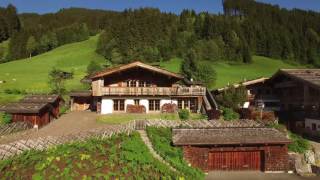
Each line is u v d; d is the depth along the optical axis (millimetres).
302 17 181375
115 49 132250
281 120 47844
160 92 53344
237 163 34656
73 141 31547
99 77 52969
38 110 45031
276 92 59719
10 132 39844
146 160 29828
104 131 34469
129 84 54156
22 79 94812
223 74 105625
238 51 130625
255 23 154875
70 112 61406
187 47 131875
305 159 35406
